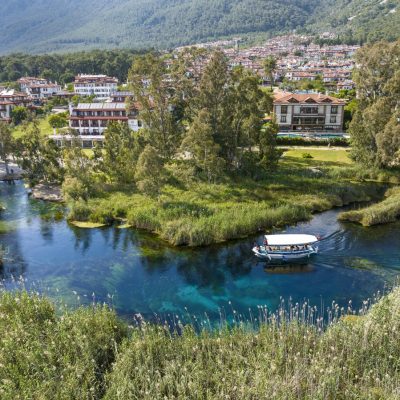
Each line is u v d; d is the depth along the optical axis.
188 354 25.53
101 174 71.19
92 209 59.78
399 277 40.69
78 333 26.11
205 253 48.19
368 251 47.06
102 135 108.00
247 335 27.58
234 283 41.41
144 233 54.19
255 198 62.44
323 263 44.66
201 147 65.19
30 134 80.69
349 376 23.45
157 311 36.81
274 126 73.25
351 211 57.22
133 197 63.66
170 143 77.50
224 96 71.88
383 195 66.88
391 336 25.39
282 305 37.03
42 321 29.09
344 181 71.88
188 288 40.69
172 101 78.06
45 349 25.42
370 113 75.94
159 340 26.62
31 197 70.12
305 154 86.06
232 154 72.38
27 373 23.53
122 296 39.38
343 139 96.50
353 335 25.66
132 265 45.59
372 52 85.81
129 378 23.03
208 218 52.81
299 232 52.84
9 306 30.61
